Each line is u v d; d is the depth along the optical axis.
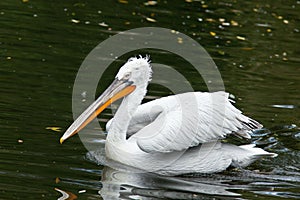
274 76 16.53
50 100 13.57
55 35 17.55
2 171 10.45
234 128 12.06
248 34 19.56
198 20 20.22
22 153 11.19
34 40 17.03
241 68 16.84
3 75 14.57
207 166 11.70
